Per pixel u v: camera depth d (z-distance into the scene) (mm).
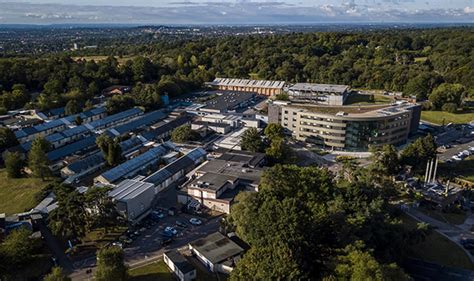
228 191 101812
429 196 105625
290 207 70875
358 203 78125
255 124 166875
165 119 177875
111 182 108812
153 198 100812
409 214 99188
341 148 146500
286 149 133750
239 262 63719
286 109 158250
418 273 73938
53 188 101438
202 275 72938
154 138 151625
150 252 80562
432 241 86375
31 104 182000
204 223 91938
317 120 148125
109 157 123000
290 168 91250
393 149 117375
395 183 111250
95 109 182000
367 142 144125
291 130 158875
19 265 72188
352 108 156875
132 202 90625
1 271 69375
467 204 106062
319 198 82312
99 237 85188
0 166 126875
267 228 69312
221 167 115500
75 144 138125
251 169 113125
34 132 150000
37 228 87688
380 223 73250
